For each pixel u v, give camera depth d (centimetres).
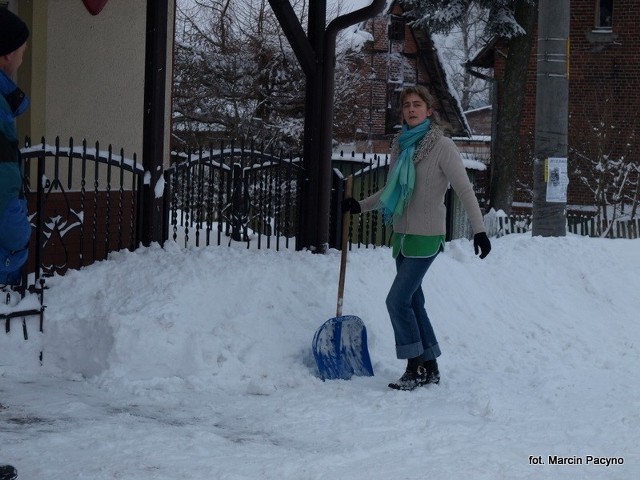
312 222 897
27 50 916
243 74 2472
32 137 920
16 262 378
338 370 676
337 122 2789
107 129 1026
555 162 1195
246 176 1065
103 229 969
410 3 2556
